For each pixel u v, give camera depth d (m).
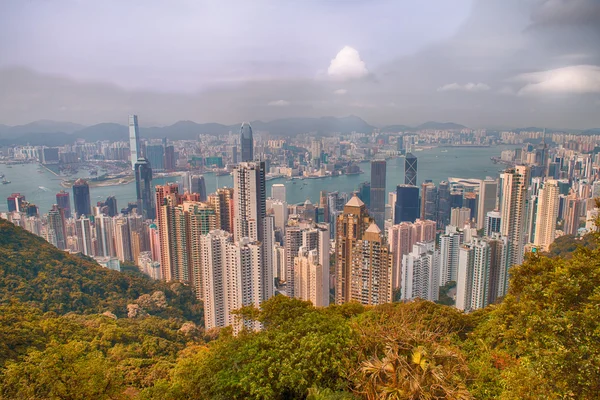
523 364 16.16
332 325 20.05
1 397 19.34
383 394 14.72
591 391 13.99
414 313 25.17
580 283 16.94
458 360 17.23
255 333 23.59
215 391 18.06
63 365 20.66
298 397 17.28
